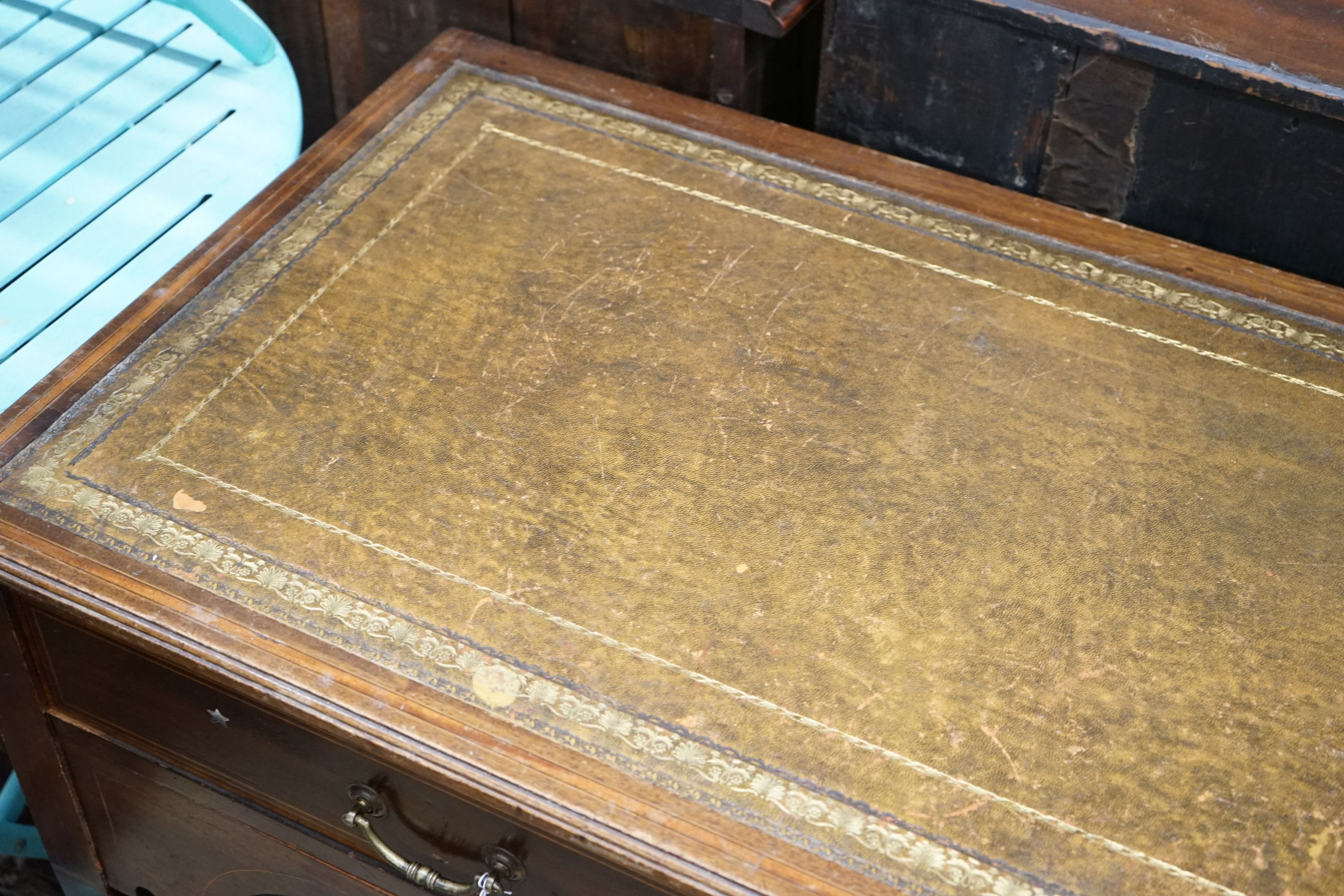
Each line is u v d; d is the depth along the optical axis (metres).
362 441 1.05
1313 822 0.84
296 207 1.23
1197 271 1.19
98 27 1.51
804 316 1.15
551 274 1.18
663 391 1.09
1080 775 0.87
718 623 0.94
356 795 1.00
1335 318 1.15
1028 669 0.92
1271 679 0.91
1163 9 1.17
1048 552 0.99
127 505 1.00
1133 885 0.82
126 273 1.28
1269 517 1.01
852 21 1.29
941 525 1.00
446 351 1.11
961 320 1.15
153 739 1.10
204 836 1.18
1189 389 1.10
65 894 1.39
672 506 1.01
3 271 1.27
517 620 0.94
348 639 0.93
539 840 0.93
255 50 1.48
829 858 0.83
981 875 0.83
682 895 0.86
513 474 1.03
